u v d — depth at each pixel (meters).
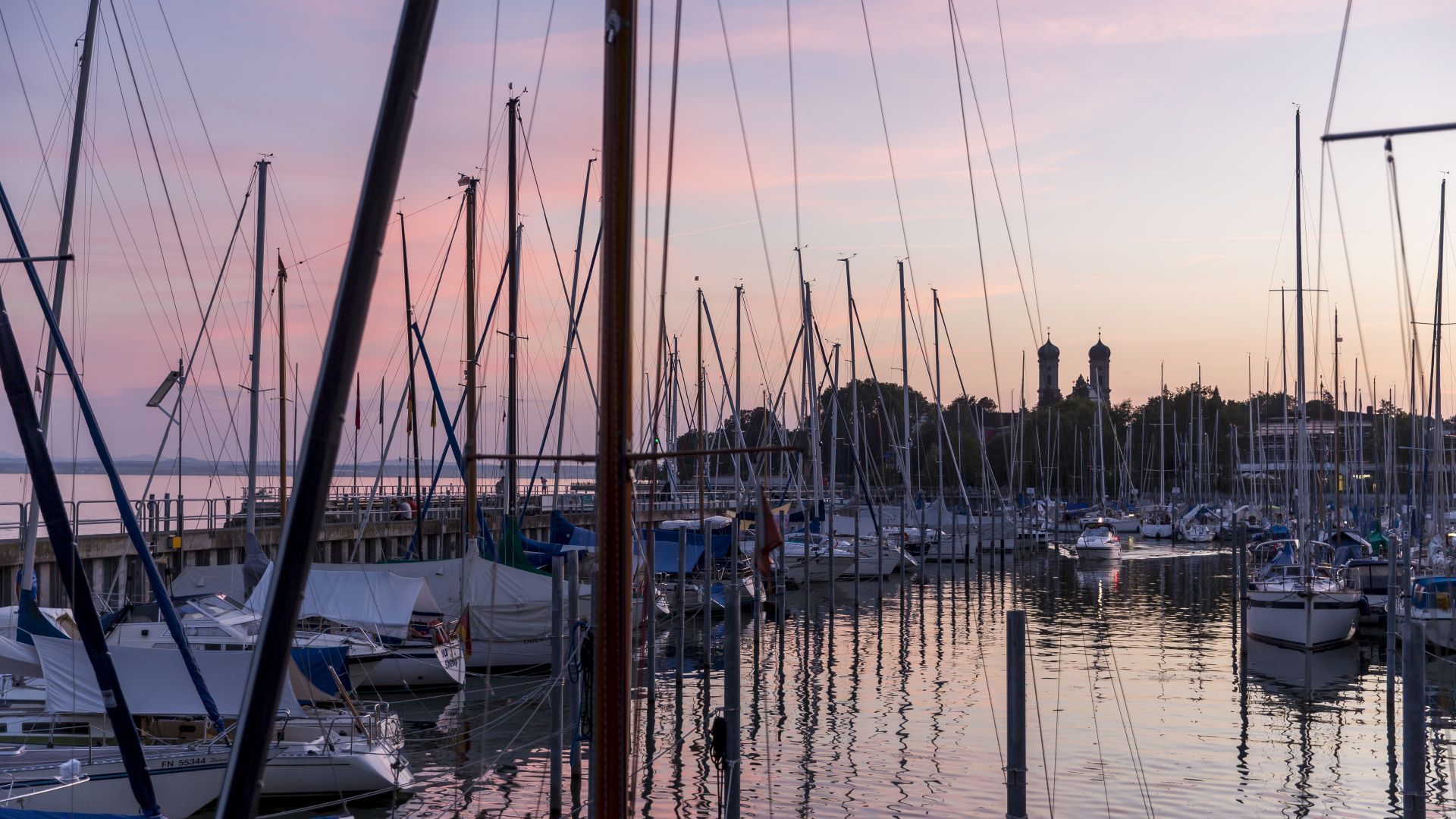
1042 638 48.12
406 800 23.77
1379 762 27.56
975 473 124.62
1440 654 39.50
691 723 31.48
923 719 31.97
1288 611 44.41
